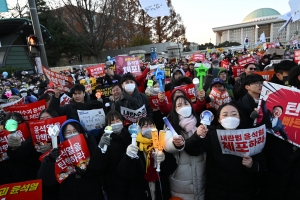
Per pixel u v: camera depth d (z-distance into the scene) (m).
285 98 2.20
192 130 2.45
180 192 2.45
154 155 2.30
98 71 7.22
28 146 2.65
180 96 2.55
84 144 2.33
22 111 3.45
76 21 32.38
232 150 2.23
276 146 2.33
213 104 3.58
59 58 28.69
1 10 6.36
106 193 2.49
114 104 4.04
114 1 29.45
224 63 8.78
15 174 2.70
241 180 2.23
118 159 2.40
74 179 2.28
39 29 7.23
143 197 2.44
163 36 39.88
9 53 21.02
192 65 8.27
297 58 6.20
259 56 12.20
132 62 6.97
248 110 2.54
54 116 2.94
